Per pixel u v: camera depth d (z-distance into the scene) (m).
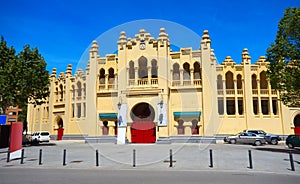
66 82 37.28
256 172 11.97
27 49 28.06
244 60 33.72
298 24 19.52
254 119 32.41
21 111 66.19
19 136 17.20
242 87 33.62
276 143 30.14
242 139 29.91
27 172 12.01
